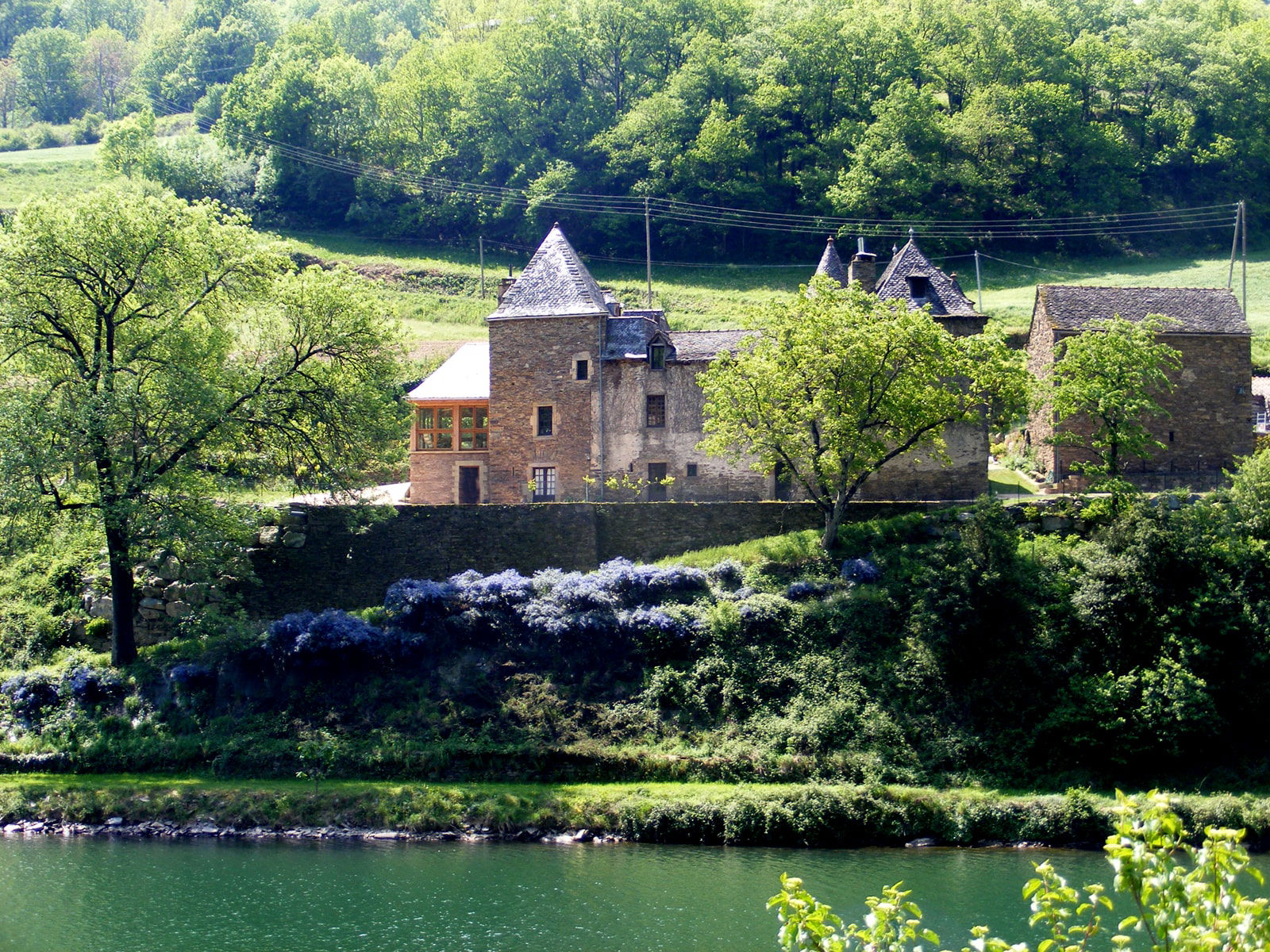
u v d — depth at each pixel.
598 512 46.44
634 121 104.12
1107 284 90.00
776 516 46.59
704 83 105.06
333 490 44.03
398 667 41.06
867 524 45.81
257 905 29.78
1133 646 40.03
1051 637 40.28
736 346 53.12
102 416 39.12
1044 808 35.41
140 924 28.78
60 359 41.88
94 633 45.34
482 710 39.72
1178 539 41.03
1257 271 92.06
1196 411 54.03
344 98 114.88
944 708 39.28
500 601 42.28
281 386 43.75
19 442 38.72
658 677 40.03
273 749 38.84
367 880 31.41
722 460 52.28
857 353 43.75
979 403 46.59
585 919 28.95
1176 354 48.59
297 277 45.06
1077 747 38.22
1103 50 112.12
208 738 39.56
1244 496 43.12
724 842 34.78
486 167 109.06
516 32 114.81
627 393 53.09
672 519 46.50
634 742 38.69
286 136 114.25
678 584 43.31
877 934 14.13
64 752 39.47
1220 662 39.50
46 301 41.59
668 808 35.25
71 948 27.56
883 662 40.38
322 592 45.75
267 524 46.00
